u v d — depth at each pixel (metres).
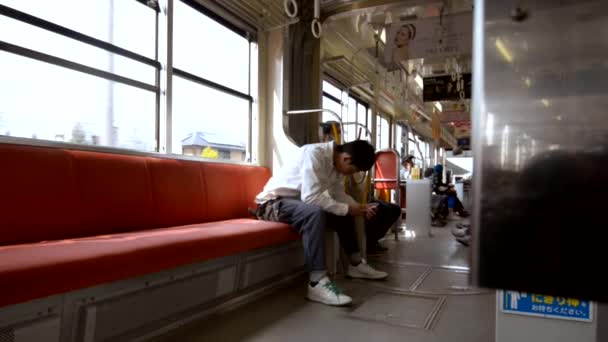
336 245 3.19
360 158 2.69
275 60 4.00
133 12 2.83
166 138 3.00
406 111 8.71
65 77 2.39
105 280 1.42
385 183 5.11
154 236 1.83
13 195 1.75
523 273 0.31
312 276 2.46
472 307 2.32
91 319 1.46
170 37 3.04
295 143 3.84
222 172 3.09
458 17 4.41
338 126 3.61
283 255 2.78
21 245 1.61
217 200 2.97
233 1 3.54
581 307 1.29
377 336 1.87
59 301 1.37
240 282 2.32
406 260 3.69
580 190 0.29
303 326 2.00
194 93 3.33
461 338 1.86
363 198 3.60
